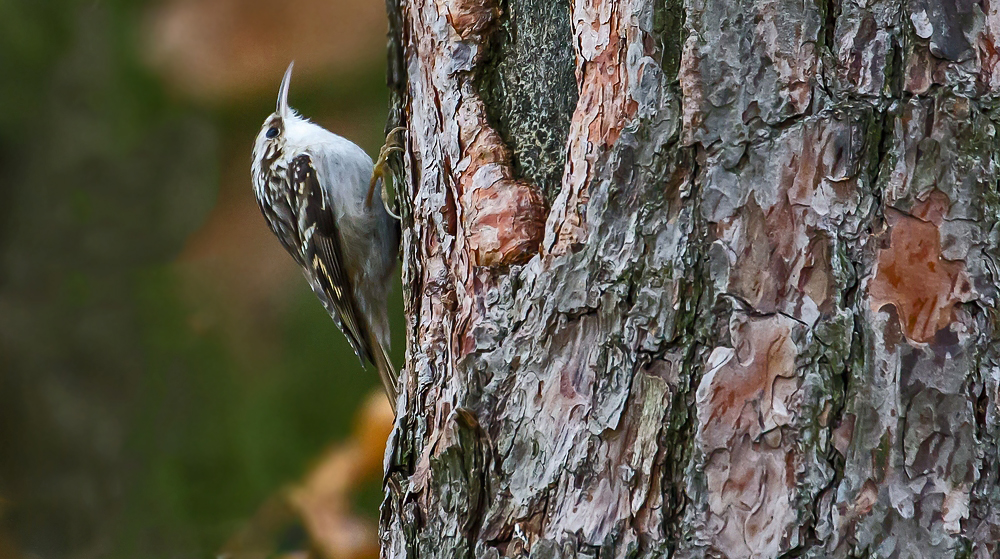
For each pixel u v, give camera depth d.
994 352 4.41
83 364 5.29
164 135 5.27
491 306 4.99
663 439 4.66
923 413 4.40
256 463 5.24
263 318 5.28
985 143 4.46
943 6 4.48
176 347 5.28
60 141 5.28
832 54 4.57
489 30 5.02
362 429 5.18
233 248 5.29
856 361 4.45
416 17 5.04
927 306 4.44
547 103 5.02
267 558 5.20
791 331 4.53
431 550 5.00
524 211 5.00
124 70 5.25
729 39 4.66
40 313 5.30
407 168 5.05
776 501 4.48
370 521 5.17
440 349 5.02
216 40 5.21
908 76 4.50
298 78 5.21
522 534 4.98
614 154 4.88
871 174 4.52
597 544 4.75
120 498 5.28
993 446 4.38
